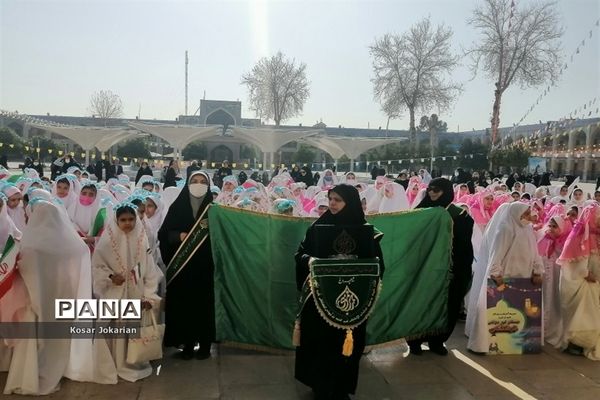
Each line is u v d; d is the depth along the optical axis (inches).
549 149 1348.4
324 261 147.2
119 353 166.4
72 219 237.6
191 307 183.0
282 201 263.1
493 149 1263.5
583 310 199.0
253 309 192.1
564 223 222.8
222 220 187.6
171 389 161.6
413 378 177.2
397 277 197.3
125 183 461.1
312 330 152.3
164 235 189.6
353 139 1152.8
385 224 196.7
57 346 160.9
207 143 1879.9
